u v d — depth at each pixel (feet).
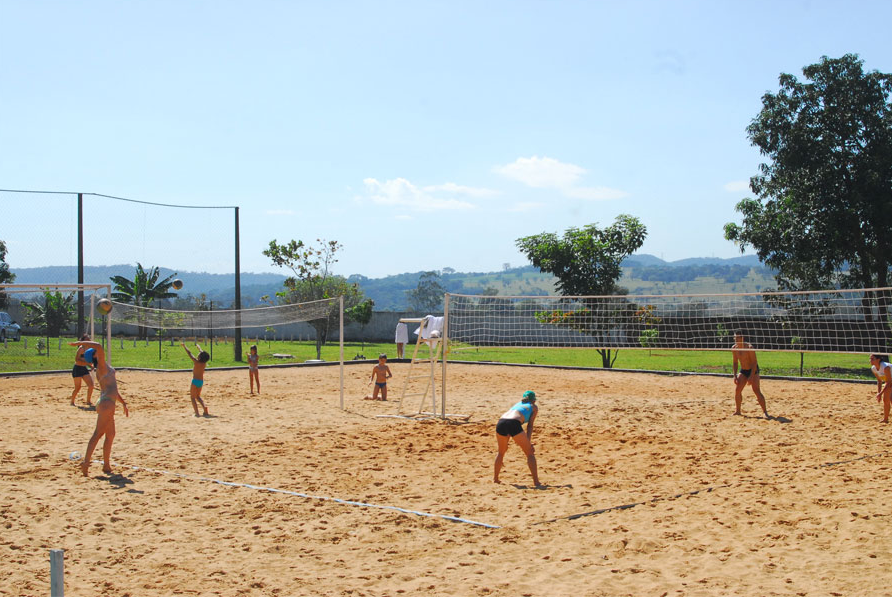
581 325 75.20
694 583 17.02
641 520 21.93
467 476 27.96
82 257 77.30
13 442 33.55
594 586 16.97
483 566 18.43
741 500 23.71
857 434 35.37
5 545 19.75
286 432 36.91
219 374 67.00
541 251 87.25
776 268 92.73
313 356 91.91
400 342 81.56
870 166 80.28
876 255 83.30
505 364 75.82
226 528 21.54
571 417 41.78
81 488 25.62
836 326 81.00
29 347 95.91
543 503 24.00
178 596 16.56
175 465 29.40
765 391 53.98
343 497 24.94
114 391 27.94
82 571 18.02
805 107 83.87
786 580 17.06
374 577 17.75
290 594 16.71
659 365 81.87
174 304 137.49
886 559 18.16
